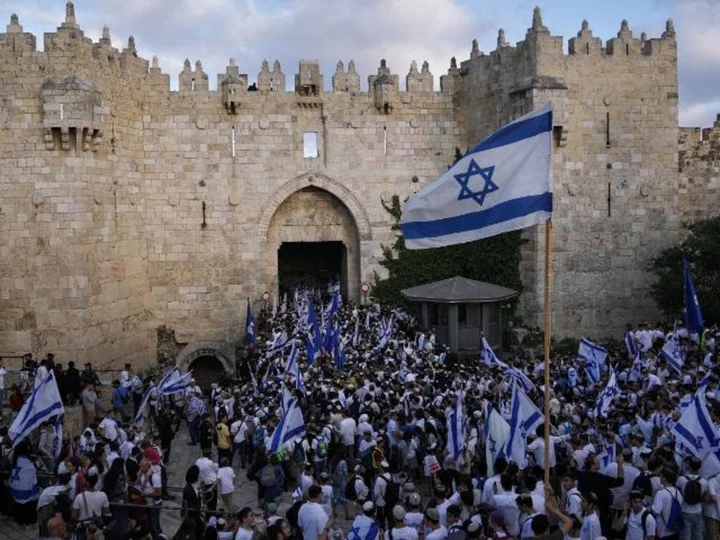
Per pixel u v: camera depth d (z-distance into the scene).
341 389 31.58
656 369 31.50
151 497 21.52
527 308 50.41
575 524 15.27
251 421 30.28
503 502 16.98
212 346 54.19
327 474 24.77
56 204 43.31
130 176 50.91
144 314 53.16
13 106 43.06
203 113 54.16
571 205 49.41
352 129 55.78
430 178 56.56
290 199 56.69
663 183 50.44
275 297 56.47
